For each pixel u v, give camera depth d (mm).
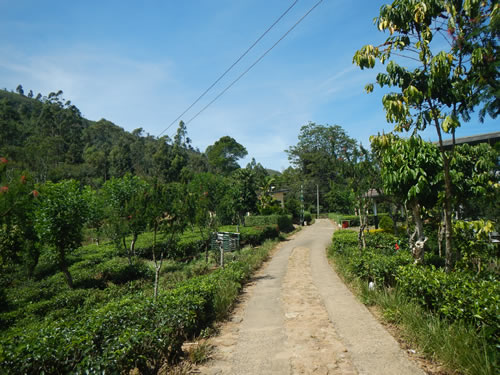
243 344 5043
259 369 4113
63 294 9859
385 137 6324
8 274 13391
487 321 3689
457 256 7695
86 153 70312
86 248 19656
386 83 5719
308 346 4738
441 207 7465
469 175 7566
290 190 57375
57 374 3254
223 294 7336
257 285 9484
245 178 26359
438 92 5059
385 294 6188
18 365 3078
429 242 10406
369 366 3922
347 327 5375
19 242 12773
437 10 4711
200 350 4730
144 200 8859
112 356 3260
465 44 4582
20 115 82688
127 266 12758
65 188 11852
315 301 7301
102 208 13914
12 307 9477
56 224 10992
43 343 3408
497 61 4258
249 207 25406
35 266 14570
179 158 69250
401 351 4297
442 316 4730
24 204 5766
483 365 3338
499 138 11758
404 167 6777
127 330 3967
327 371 3893
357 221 33844
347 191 11750
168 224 8484
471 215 7574
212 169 78000
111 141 96562
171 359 4445
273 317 6355
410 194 6605
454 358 3631
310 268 11859
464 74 4930
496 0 4188
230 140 78438
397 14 5012
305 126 60281
